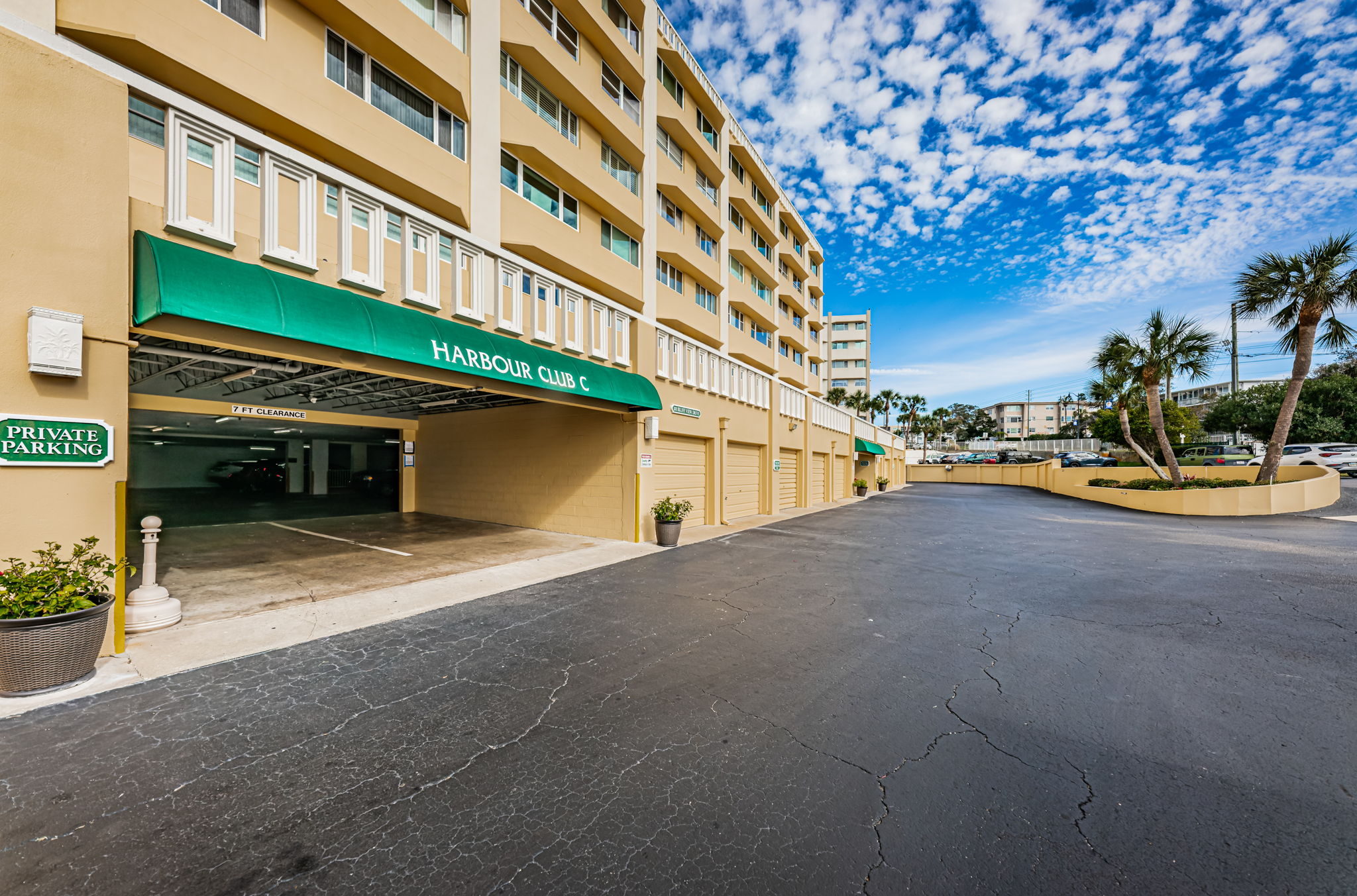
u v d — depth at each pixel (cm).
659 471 1325
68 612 411
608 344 1150
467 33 1284
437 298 784
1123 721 385
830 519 1744
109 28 839
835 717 393
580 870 243
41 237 442
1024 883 235
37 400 438
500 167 1340
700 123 2281
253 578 803
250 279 563
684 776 317
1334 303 1652
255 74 977
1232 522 1541
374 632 573
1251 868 241
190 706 399
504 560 977
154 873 237
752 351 2897
